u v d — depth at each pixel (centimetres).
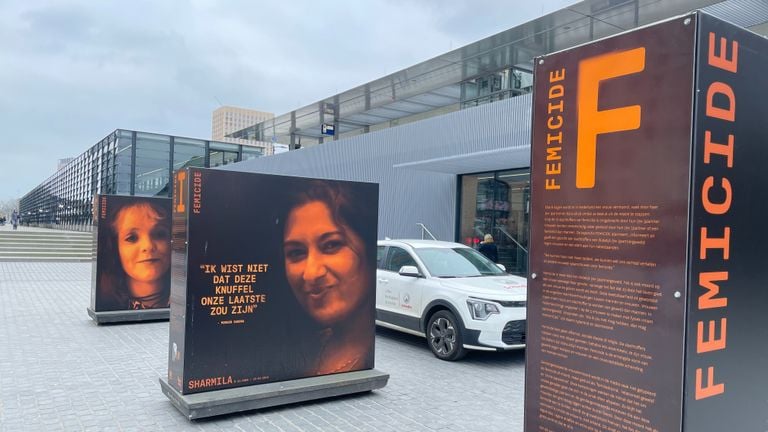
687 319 219
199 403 473
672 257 224
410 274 796
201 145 3322
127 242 968
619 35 246
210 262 504
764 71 248
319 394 538
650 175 233
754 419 249
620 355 243
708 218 225
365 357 594
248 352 523
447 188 1451
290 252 548
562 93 271
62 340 815
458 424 495
